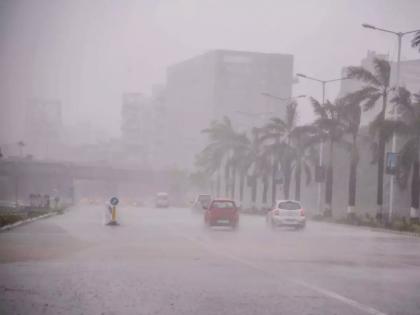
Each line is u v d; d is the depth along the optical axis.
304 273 16.17
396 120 45.44
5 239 26.64
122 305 11.27
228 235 31.72
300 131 61.09
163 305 11.31
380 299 12.24
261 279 14.92
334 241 29.08
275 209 38.69
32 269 16.22
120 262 18.03
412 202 44.78
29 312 10.59
